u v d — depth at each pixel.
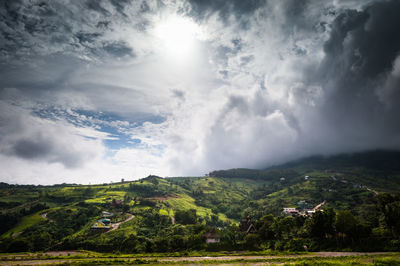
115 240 110.00
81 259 72.50
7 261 68.88
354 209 180.62
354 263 45.72
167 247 92.25
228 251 84.75
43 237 118.44
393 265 42.16
